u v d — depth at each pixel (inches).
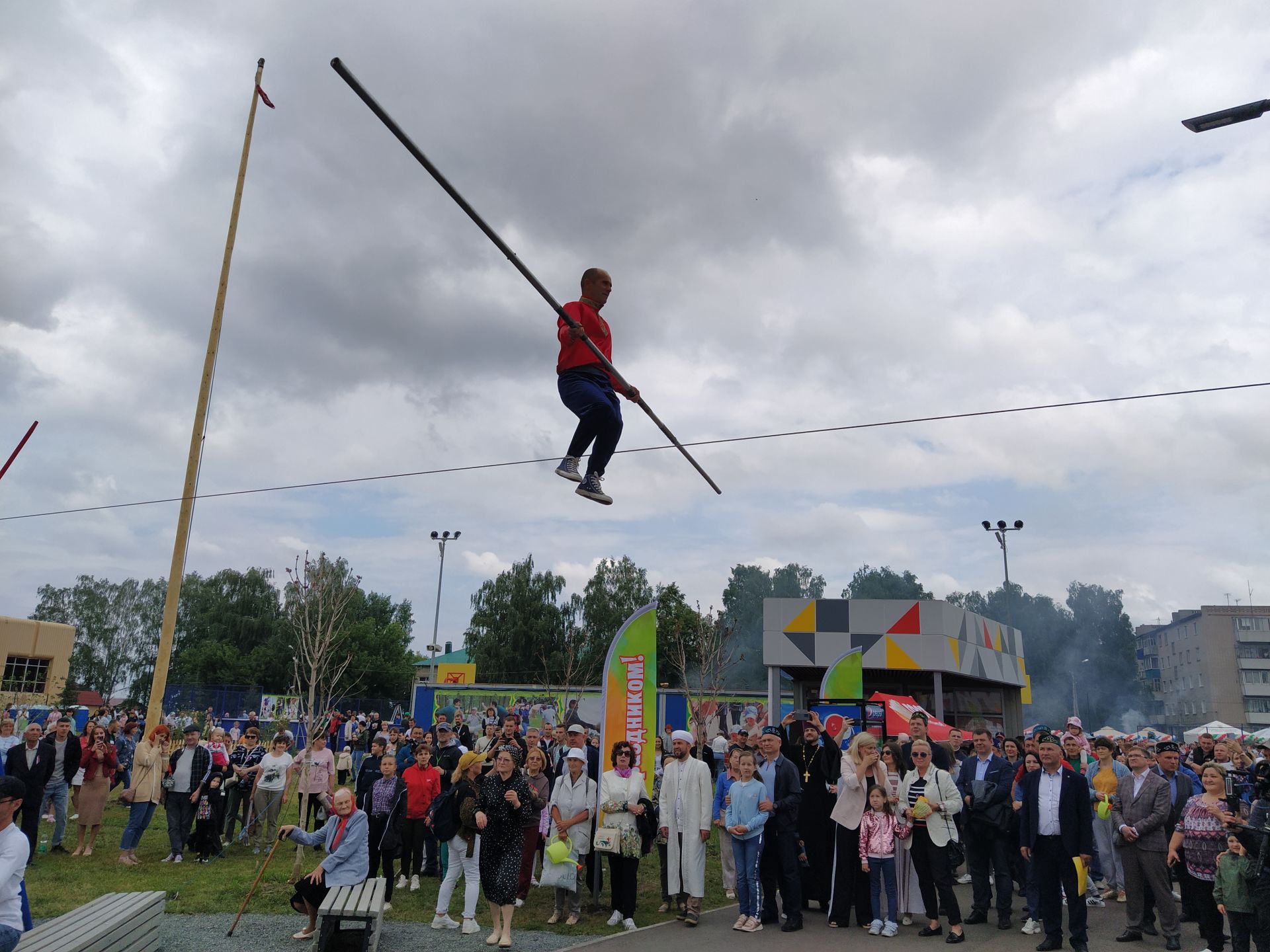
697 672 2021.4
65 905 388.2
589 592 2305.6
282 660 2527.1
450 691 1519.4
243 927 365.4
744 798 389.1
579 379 247.9
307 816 578.9
